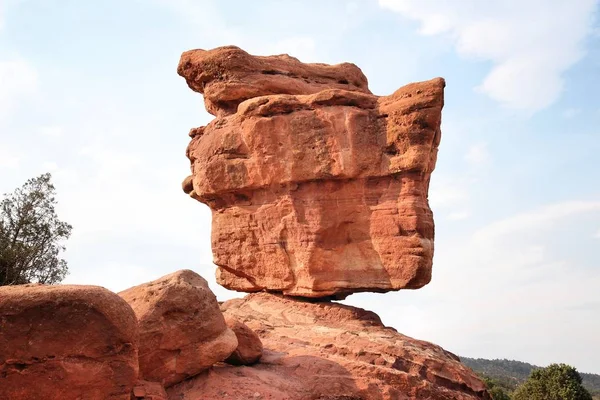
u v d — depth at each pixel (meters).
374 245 20.50
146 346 13.82
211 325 15.12
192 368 14.66
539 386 46.22
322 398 15.51
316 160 21.03
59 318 11.22
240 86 23.41
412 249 19.72
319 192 21.19
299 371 16.59
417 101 20.03
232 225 22.83
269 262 21.98
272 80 23.80
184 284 14.82
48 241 37.38
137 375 12.20
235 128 22.59
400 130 20.28
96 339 11.59
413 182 20.08
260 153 21.73
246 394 14.50
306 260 21.08
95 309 11.52
